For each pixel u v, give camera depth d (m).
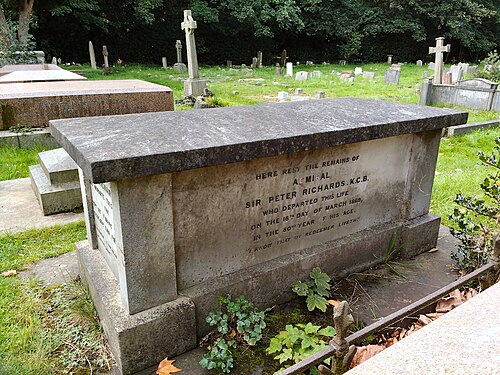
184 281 2.70
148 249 2.43
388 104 4.00
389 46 38.84
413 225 3.77
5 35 19.95
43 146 7.49
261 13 32.22
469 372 1.30
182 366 2.53
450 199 5.25
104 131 2.70
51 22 28.84
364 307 3.09
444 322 1.56
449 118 3.57
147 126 2.86
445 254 3.91
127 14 30.84
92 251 3.24
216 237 2.76
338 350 1.80
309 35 37.03
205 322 2.75
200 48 33.62
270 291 3.03
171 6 31.52
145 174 2.16
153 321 2.47
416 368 1.34
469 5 35.19
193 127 2.84
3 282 3.42
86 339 2.72
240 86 18.67
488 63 20.45
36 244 4.15
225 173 2.67
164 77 22.09
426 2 36.34
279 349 2.55
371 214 3.62
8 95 7.52
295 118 3.21
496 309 1.63
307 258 3.18
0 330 2.82
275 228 3.04
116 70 25.84
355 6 37.47
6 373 2.38
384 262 3.72
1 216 4.81
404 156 3.66
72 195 4.93
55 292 3.27
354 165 3.34
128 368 2.46
